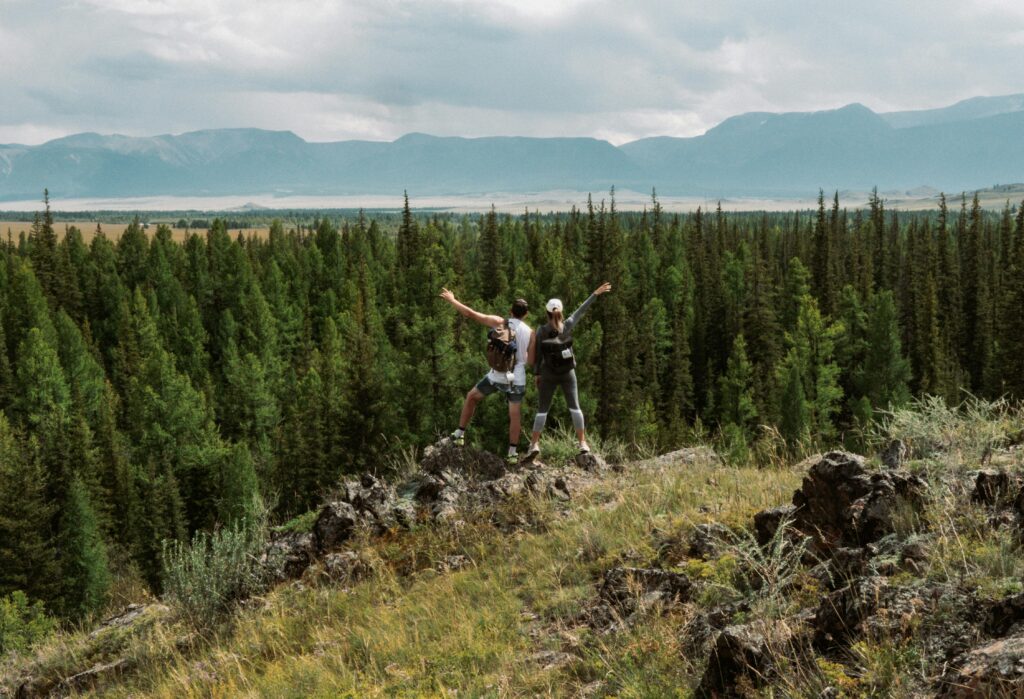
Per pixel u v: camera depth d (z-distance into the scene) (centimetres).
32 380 6769
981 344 8438
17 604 3030
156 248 12769
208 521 6197
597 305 7512
